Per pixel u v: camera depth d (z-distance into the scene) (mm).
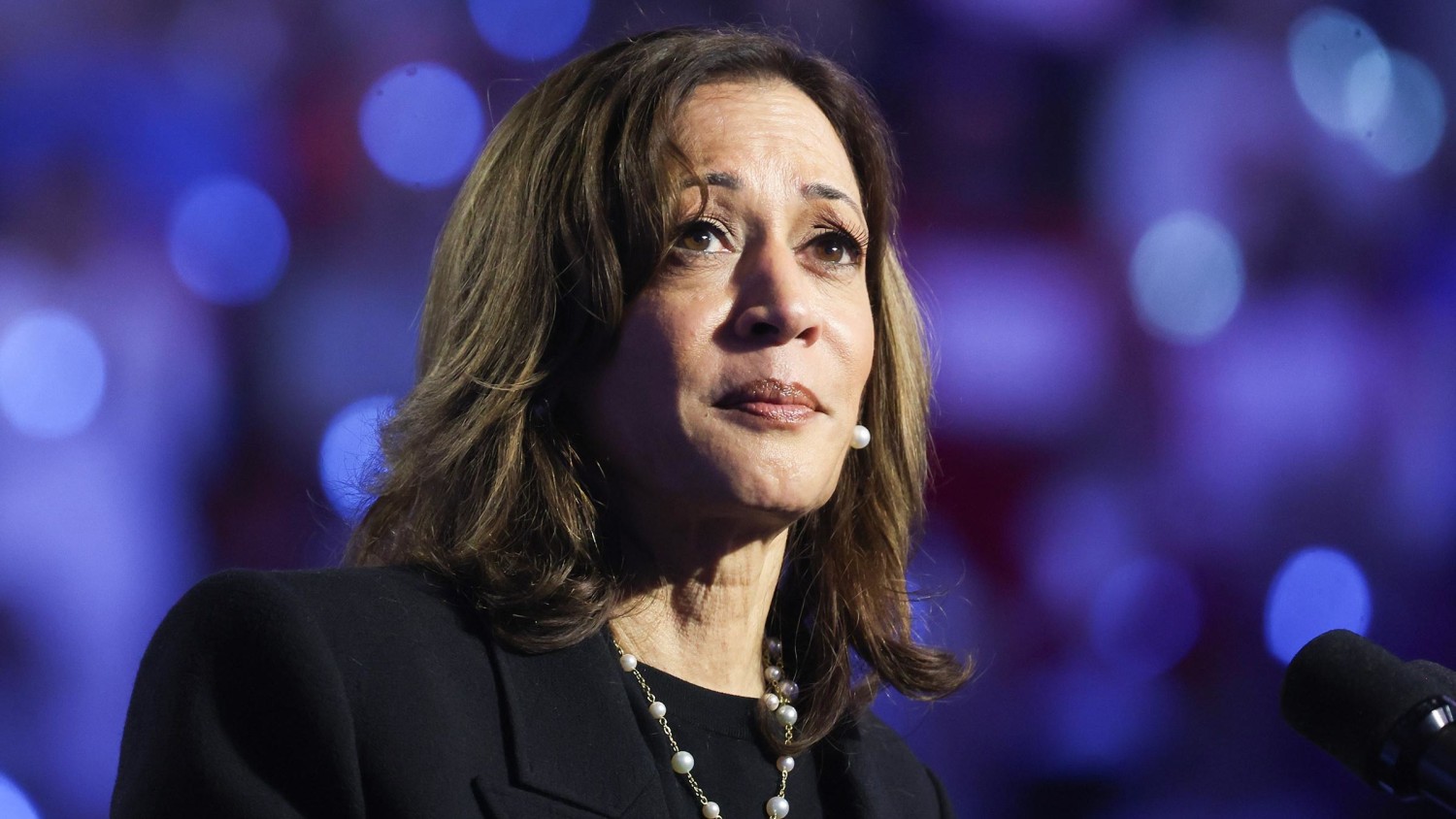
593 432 6395
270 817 5129
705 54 6617
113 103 19406
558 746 5789
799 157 6434
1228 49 22812
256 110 19859
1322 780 21094
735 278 6230
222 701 5336
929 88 21969
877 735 7484
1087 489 21875
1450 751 4719
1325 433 22672
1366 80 23125
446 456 6312
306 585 5699
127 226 19422
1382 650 5082
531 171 6574
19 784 17859
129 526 18812
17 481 18516
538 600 6031
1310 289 22938
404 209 20125
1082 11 22391
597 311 6223
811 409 6188
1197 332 22500
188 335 19500
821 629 7266
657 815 5848
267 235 19812
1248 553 22172
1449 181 23250
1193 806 20859
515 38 20109
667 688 6367
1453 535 22547
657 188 6215
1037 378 21938
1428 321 23000
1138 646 21422
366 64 20016
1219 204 22781
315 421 19719
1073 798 20484
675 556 6469
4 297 18828
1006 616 21109
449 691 5707
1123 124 22484
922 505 7715
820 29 21234
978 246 22156
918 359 7605
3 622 18219
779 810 6461
